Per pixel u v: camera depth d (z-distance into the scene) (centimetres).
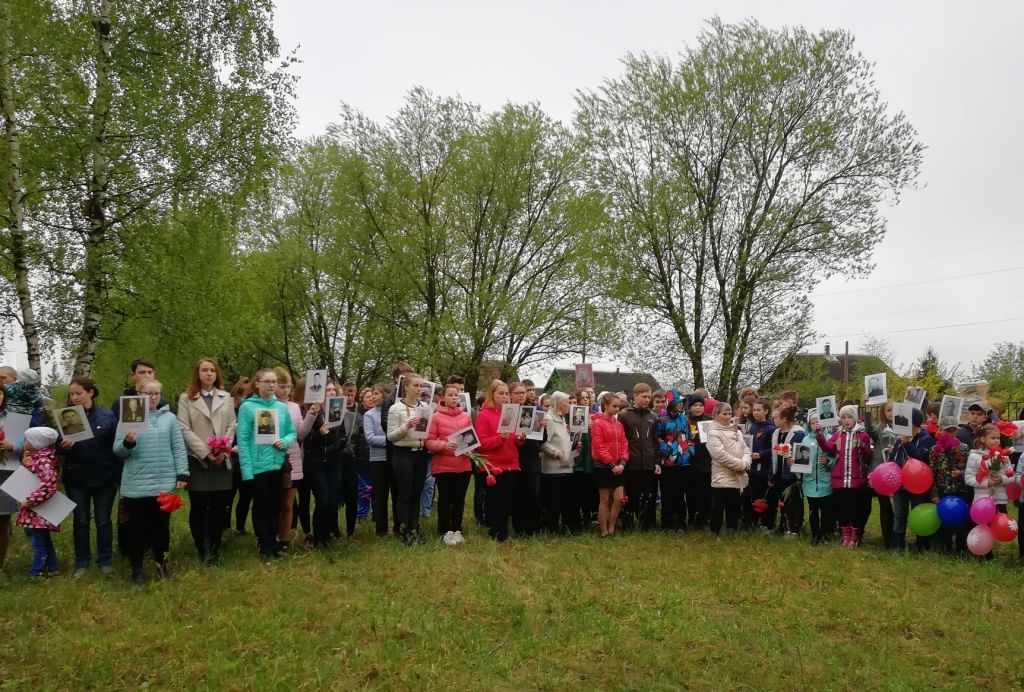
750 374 2541
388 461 932
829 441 965
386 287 2625
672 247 2492
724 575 774
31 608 608
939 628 631
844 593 720
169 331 1529
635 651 556
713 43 2450
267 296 2658
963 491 883
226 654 526
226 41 1591
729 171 2477
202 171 1508
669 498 1025
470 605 638
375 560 775
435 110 2586
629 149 2528
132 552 692
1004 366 4266
